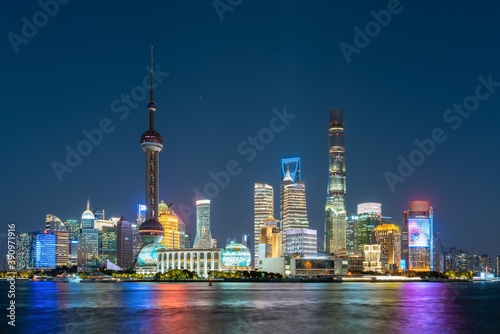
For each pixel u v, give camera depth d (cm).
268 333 11675
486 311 16962
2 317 15025
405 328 12594
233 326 12800
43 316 15275
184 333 11669
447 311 16888
